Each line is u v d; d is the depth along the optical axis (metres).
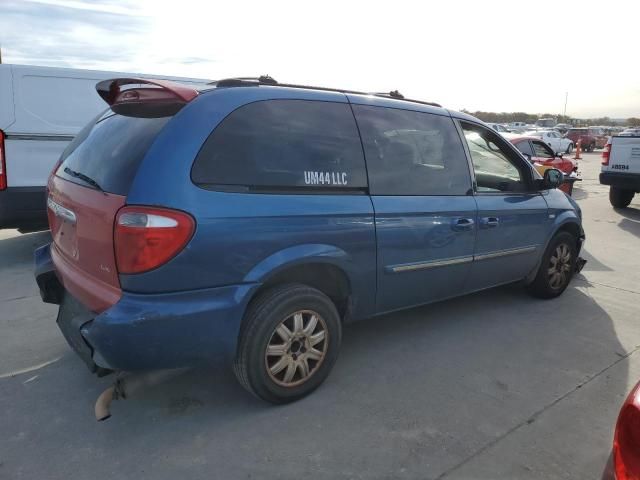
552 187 4.59
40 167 6.11
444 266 3.68
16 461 2.43
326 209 2.90
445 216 3.59
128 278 2.35
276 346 2.82
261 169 2.69
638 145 9.72
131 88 3.00
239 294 2.59
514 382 3.29
